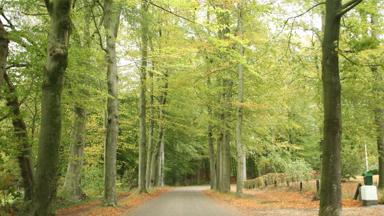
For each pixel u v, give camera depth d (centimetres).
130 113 3684
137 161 4662
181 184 6825
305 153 4562
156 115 3478
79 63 1597
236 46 2223
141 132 2948
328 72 1075
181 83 2714
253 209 1778
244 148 3466
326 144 1066
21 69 1452
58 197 2019
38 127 1775
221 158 3127
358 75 1564
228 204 2080
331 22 1077
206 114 3016
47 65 766
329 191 1056
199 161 6769
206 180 7312
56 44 764
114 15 1938
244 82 2602
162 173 4562
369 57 1694
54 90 768
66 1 768
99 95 1781
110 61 1912
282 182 3750
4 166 1480
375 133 2117
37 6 1480
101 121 3114
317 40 2041
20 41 1395
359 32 1358
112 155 1917
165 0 1397
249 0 2116
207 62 2552
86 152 2994
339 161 1062
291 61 1644
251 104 2366
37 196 746
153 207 1925
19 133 1495
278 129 3712
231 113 2838
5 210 1359
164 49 2270
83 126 2158
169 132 4906
